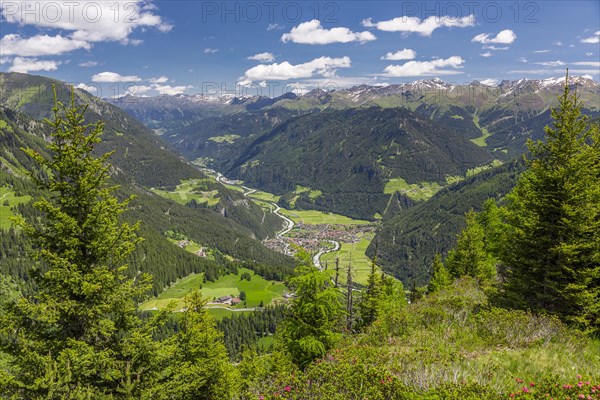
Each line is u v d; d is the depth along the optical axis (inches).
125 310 508.7
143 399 440.5
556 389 285.6
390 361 408.5
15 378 411.8
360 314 1314.0
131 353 493.4
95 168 511.2
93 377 461.7
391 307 1461.6
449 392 284.7
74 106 504.7
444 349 474.0
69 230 494.6
